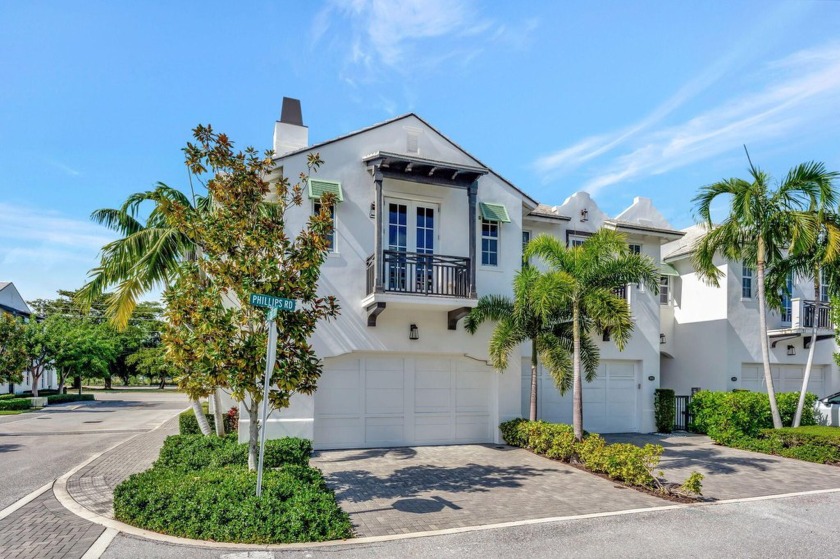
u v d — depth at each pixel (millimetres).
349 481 9852
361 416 13328
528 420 13734
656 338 17594
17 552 6035
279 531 6430
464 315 13461
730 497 9070
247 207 8281
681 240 21562
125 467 11078
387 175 12930
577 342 12078
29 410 27297
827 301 20938
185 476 7805
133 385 66750
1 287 37594
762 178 14414
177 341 7703
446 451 12953
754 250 15242
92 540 6402
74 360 32406
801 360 19906
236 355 7613
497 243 14664
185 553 6012
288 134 15250
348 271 13055
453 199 14117
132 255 12773
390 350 13250
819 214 13891
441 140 14328
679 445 14734
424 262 12867
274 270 7777
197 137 8078
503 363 12766
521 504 8406
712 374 18812
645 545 6668
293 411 12359
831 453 12211
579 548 6520
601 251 12172
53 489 9094
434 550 6355
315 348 12648
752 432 14625
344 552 6223
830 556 6422
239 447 9602
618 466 9930
